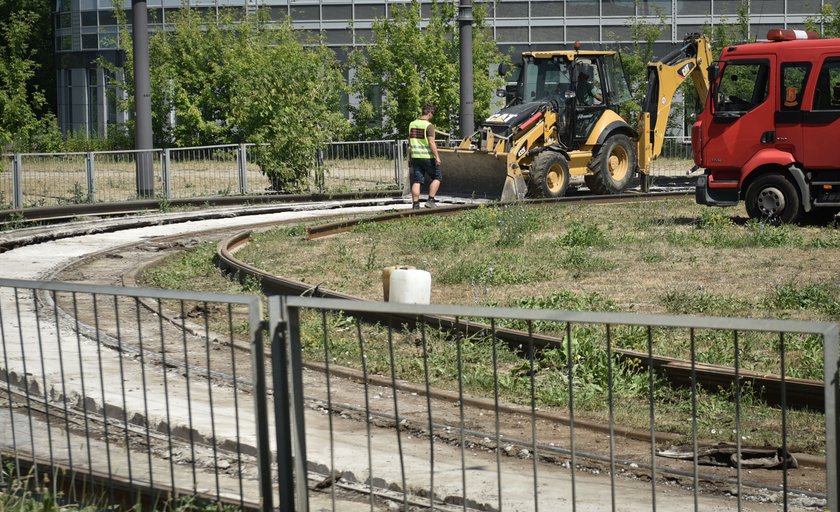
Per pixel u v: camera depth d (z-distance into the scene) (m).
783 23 55.22
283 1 58.81
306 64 36.25
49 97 77.69
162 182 31.09
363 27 58.66
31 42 76.25
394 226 24.12
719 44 51.38
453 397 10.10
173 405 9.52
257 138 33.91
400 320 13.01
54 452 8.20
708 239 20.69
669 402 9.88
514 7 57.28
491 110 51.91
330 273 17.88
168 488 6.68
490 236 22.25
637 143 32.62
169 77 49.06
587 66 30.59
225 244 20.67
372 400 10.11
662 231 22.36
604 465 8.03
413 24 50.97
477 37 51.69
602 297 14.84
